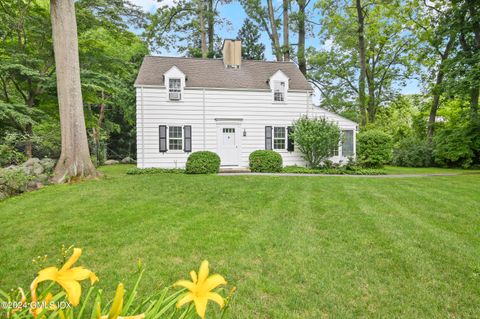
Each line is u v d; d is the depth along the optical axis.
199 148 15.16
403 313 2.66
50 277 0.96
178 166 14.89
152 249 3.98
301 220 5.45
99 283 3.02
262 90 15.74
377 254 3.91
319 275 3.32
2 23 11.34
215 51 25.14
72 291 0.94
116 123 26.86
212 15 23.44
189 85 15.05
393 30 22.23
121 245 4.12
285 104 16.06
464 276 3.33
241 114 15.59
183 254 3.82
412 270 3.47
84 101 15.21
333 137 15.04
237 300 2.80
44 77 11.58
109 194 7.69
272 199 7.28
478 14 14.78
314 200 7.23
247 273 3.35
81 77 12.23
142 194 7.73
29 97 12.78
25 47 12.78
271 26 24.05
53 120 13.42
